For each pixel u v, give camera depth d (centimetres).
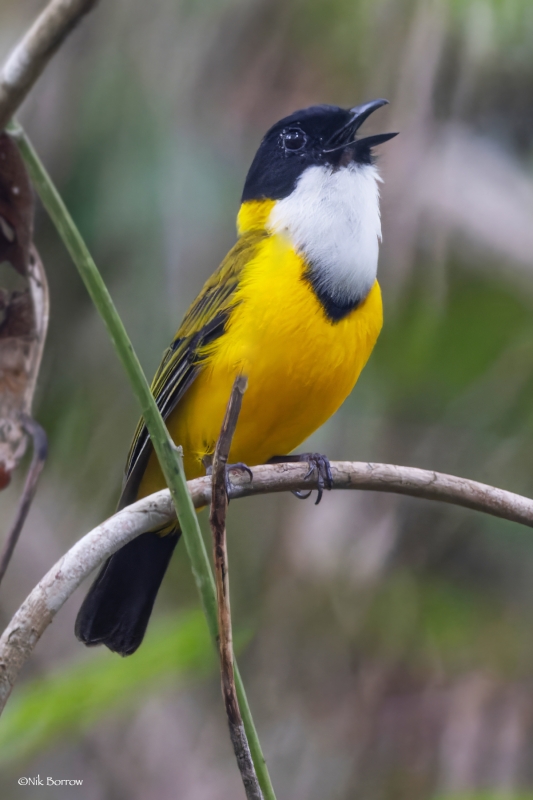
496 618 1112
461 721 1041
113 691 697
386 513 1083
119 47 990
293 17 983
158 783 1028
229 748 1059
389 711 1059
